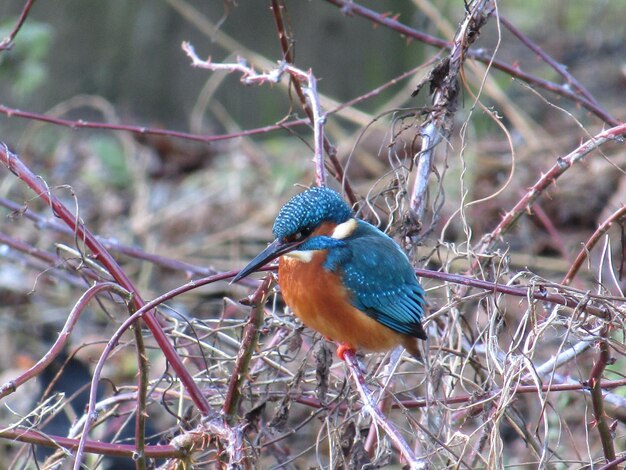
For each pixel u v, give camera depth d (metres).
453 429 8.10
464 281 7.05
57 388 10.66
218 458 7.05
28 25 15.13
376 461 7.15
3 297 15.08
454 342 8.72
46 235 15.82
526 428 7.58
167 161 18.58
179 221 16.78
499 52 23.62
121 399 7.81
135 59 19.12
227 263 15.37
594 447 10.14
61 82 19.11
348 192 8.64
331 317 7.32
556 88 9.83
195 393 7.01
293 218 7.21
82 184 17.94
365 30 18.67
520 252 14.23
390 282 7.31
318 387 7.43
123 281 6.88
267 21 18.75
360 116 15.13
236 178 17.22
